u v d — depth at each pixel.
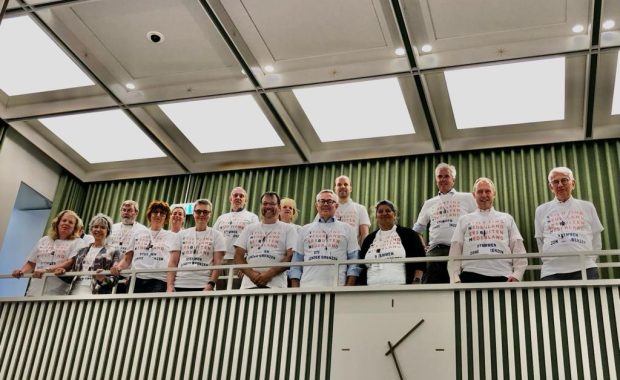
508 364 6.27
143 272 7.68
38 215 11.80
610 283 6.28
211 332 7.28
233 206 8.81
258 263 7.38
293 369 6.82
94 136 11.09
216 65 9.33
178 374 7.20
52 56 9.37
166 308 7.59
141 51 9.15
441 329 6.54
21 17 8.56
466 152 10.24
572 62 8.66
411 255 7.02
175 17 8.50
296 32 8.61
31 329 8.05
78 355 7.70
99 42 9.02
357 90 9.45
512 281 6.59
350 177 10.66
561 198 7.11
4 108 10.45
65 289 8.19
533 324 6.36
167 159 11.54
